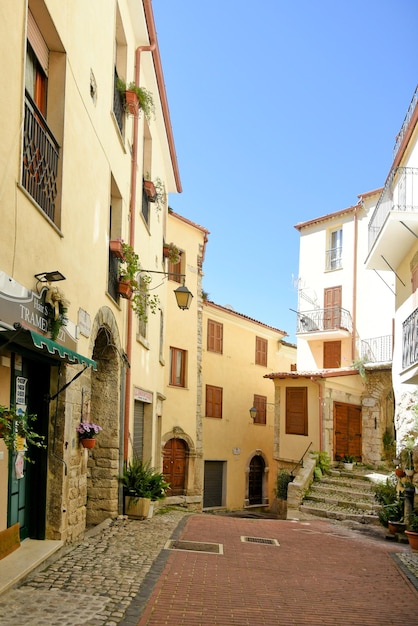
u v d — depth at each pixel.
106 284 9.62
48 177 6.56
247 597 6.34
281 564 8.39
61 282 6.95
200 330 21.91
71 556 7.20
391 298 23.94
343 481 18.50
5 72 5.04
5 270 5.18
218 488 24.56
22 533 6.84
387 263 15.48
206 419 23.81
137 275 12.88
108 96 9.61
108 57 9.57
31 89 6.55
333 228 27.16
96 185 8.80
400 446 14.65
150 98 11.92
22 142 5.50
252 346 27.59
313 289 27.11
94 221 8.70
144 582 6.36
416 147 13.67
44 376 7.23
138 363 13.25
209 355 24.33
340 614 6.05
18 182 5.39
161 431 18.62
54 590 5.72
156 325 16.27
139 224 13.05
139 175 12.99
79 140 7.70
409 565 9.16
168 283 20.16
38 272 6.09
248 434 26.44
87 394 8.49
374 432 21.98
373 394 22.38
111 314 10.01
